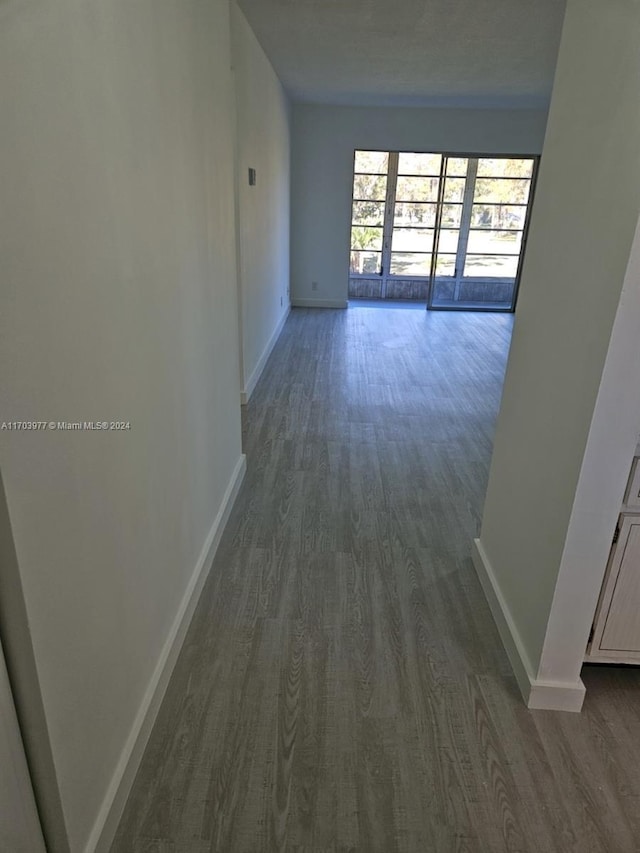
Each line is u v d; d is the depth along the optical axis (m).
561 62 1.70
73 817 1.16
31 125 0.89
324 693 1.77
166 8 1.58
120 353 1.32
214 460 2.41
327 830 1.38
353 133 7.11
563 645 1.67
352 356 5.68
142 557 1.54
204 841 1.35
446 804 1.45
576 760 1.58
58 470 1.04
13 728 1.00
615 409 1.39
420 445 3.66
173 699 1.73
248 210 4.18
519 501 1.95
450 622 2.10
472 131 7.05
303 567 2.39
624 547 1.59
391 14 3.50
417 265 9.04
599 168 1.43
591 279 1.45
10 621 0.94
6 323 0.85
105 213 1.20
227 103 2.40
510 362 2.11
